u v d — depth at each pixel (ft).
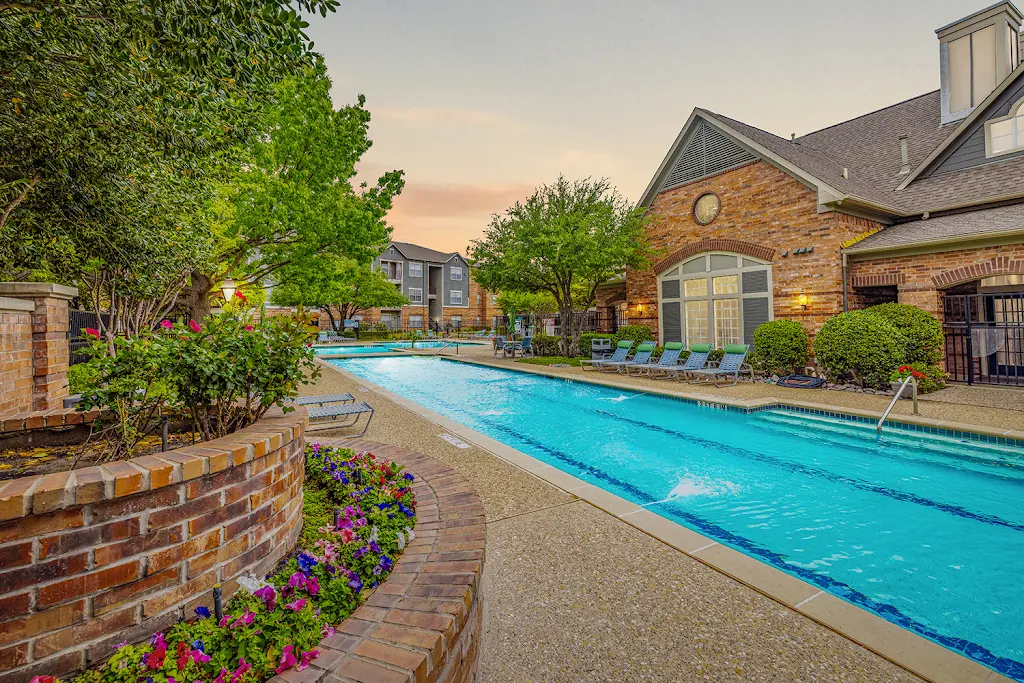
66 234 23.73
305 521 10.02
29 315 18.84
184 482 6.46
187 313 50.75
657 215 55.57
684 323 52.80
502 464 18.28
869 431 25.66
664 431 27.99
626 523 12.98
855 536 14.37
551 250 52.75
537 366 56.03
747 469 21.02
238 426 10.10
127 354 8.68
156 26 11.05
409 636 5.90
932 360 34.24
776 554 13.30
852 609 8.99
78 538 5.53
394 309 167.94
